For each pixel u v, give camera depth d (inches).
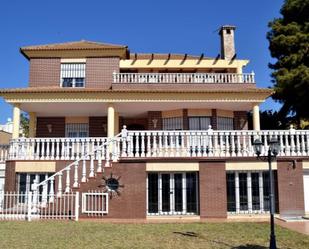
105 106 1005.2
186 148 744.3
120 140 733.9
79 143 820.6
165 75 1052.5
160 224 645.9
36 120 1122.7
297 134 756.6
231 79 1059.9
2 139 1819.6
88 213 692.7
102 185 704.4
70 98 948.0
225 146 748.6
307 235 539.2
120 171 711.7
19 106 952.3
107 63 1120.8
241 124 1100.5
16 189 829.2
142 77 1050.1
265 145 742.5
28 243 470.3
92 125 1121.4
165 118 1088.8
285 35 1258.6
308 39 1213.7
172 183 748.0
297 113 1315.2
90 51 1116.5
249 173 749.9
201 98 959.6
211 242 491.5
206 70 1242.0
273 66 1307.8
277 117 1416.1
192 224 645.9
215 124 1067.3
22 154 835.4
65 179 770.8
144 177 713.0
